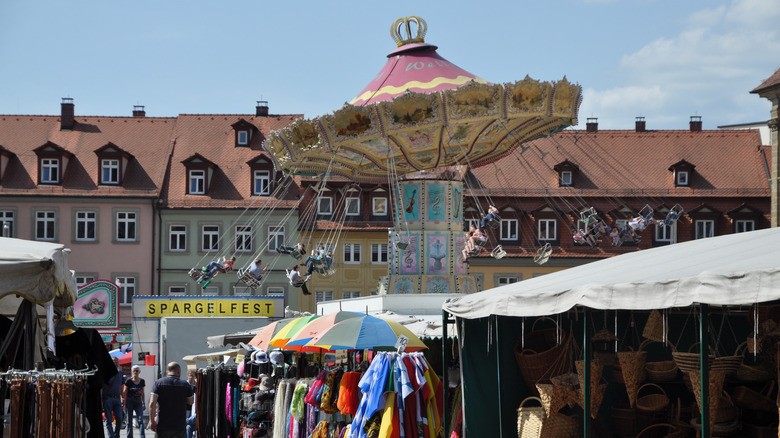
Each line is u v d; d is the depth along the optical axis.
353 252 69.94
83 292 41.56
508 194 71.38
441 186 29.42
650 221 34.12
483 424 15.88
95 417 14.59
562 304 12.20
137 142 72.69
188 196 70.06
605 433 15.62
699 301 9.90
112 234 69.31
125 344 49.41
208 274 35.50
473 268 70.38
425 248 29.12
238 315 35.47
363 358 18.19
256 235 69.62
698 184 73.19
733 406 13.41
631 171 73.81
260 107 75.19
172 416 20.48
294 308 68.94
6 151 69.69
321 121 26.36
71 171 70.50
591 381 14.53
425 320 20.59
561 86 25.91
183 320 33.66
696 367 12.79
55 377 12.16
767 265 9.50
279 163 29.02
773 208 62.69
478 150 28.95
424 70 28.53
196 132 73.88
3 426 12.33
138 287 68.94
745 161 74.56
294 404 17.78
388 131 26.08
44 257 11.58
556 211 71.25
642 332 16.55
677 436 13.98
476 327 16.03
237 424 22.09
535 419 14.80
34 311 12.97
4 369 14.12
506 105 25.52
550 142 75.12
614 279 11.58
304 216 69.81
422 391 14.09
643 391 15.77
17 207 69.06
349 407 15.12
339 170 30.91
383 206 70.50
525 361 15.80
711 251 11.77
